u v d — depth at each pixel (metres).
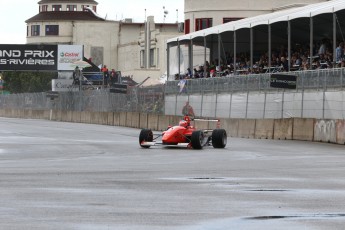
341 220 30.44
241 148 82.94
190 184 44.34
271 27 145.50
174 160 65.38
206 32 159.00
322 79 100.06
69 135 116.38
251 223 29.66
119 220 30.30
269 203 35.62
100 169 55.53
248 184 44.41
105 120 171.75
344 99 94.75
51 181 45.75
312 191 40.62
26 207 33.75
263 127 107.81
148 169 55.59
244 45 170.12
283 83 104.94
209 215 31.75
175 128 81.94
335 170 54.81
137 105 159.38
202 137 81.06
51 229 28.05
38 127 149.00
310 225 29.19
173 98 145.12
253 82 117.75
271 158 68.06
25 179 47.03
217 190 41.09
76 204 34.91
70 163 62.22
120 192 39.88
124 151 78.25
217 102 129.12
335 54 113.50
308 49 139.38
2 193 39.00
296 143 93.44
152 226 28.88
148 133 84.00
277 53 145.25
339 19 125.06
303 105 104.50
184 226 28.92
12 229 27.95
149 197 37.72
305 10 126.44
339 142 91.31
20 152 77.56
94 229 28.16
